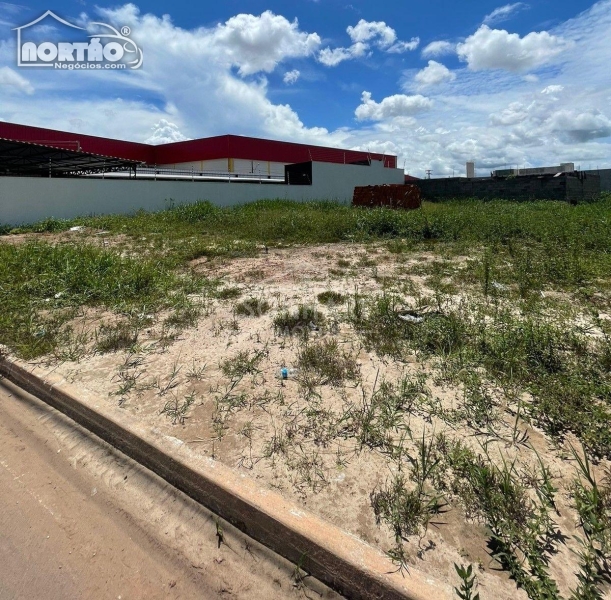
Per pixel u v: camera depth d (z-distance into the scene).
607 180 18.66
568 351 2.96
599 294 4.45
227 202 17.89
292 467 1.98
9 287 4.88
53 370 3.02
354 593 1.48
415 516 1.67
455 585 1.40
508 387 2.53
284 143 30.88
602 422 2.10
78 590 1.55
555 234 7.52
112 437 2.36
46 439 2.47
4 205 12.91
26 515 1.91
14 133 23.36
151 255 7.23
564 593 1.36
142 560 1.67
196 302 4.53
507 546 1.49
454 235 8.73
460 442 2.10
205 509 1.91
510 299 4.27
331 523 1.66
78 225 12.27
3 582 1.59
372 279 5.47
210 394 2.66
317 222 10.46
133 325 3.88
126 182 15.31
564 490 1.77
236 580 1.58
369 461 2.01
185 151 29.77
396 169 25.78
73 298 4.64
